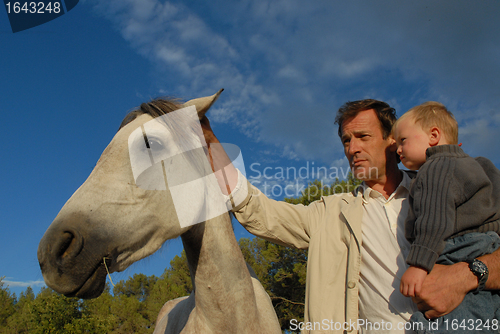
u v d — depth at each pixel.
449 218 1.18
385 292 1.35
